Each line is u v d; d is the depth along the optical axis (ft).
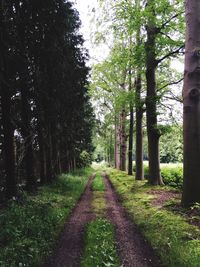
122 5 48.65
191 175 32.83
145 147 159.63
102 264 20.30
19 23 43.32
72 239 26.99
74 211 39.75
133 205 40.55
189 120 33.19
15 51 42.37
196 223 26.76
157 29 49.62
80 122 84.33
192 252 20.13
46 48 50.31
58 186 59.11
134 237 27.02
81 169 129.90
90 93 109.91
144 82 75.31
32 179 49.57
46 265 21.13
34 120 56.65
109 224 31.01
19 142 51.29
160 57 55.21
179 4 47.03
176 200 38.58
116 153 151.53
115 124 142.00
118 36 56.08
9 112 39.88
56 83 56.44
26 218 29.55
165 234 25.04
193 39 33.06
